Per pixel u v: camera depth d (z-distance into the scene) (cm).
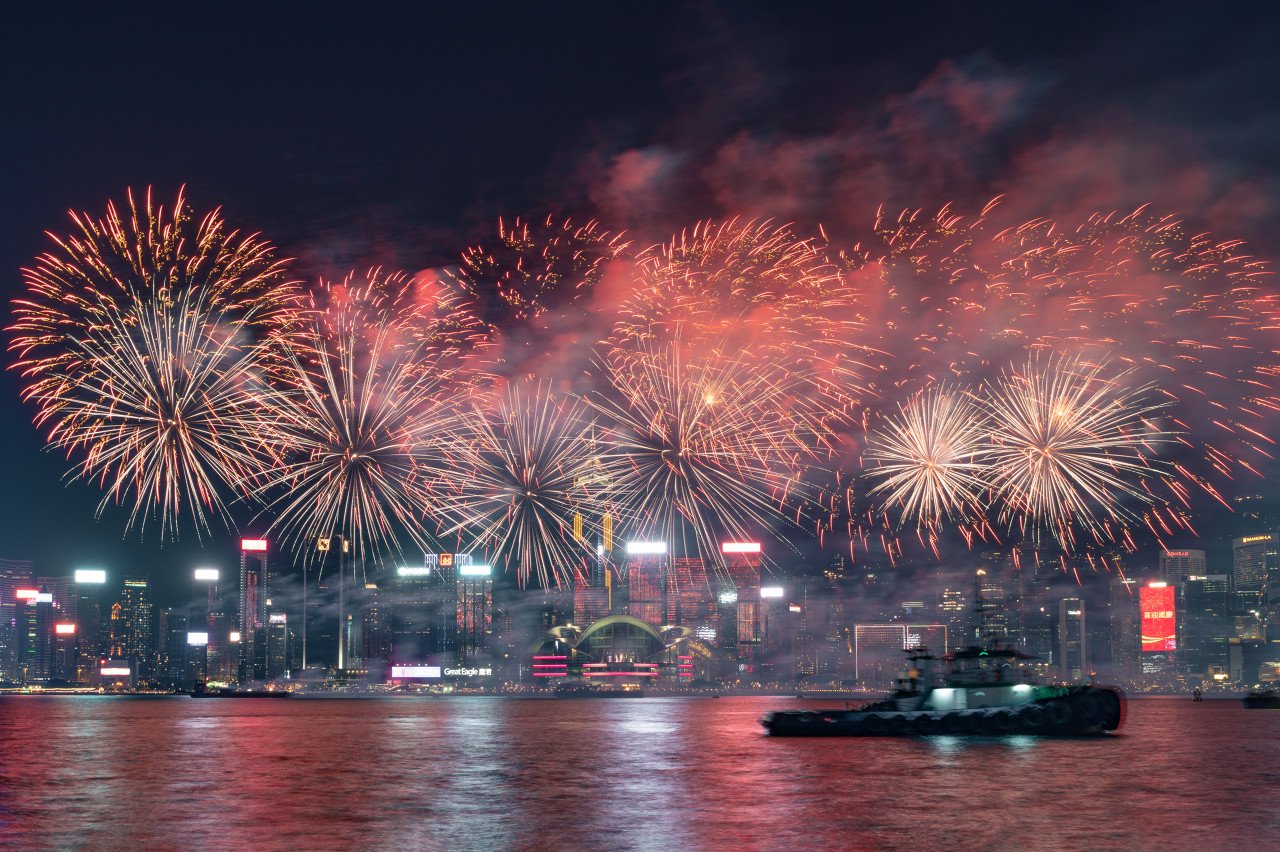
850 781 7631
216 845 5241
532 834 5506
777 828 5644
